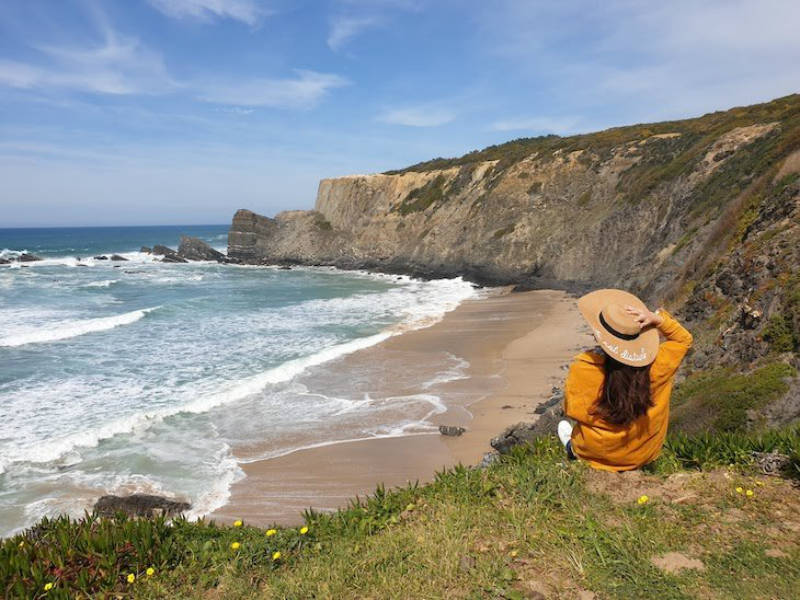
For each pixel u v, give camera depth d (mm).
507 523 3637
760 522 3357
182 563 3658
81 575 3375
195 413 13852
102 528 3863
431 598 2936
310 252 64312
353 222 66062
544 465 4340
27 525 8680
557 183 48156
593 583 2922
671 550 3145
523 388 15625
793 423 8109
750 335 11086
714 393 9727
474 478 4398
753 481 3895
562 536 3383
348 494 9820
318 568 3377
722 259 15391
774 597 2643
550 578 3004
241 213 68062
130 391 15375
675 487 3879
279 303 32812
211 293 37719
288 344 21516
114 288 39812
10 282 41344
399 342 21797
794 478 3887
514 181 50844
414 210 60125
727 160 30797
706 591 2754
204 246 70812
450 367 18078
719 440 4594
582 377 3521
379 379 16734
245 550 3719
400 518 4027
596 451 3861
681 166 35906
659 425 3662
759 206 17656
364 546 3641
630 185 41188
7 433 12320
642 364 3154
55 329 23344
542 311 28875
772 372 9203
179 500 9594
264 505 9477
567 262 39719
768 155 24984
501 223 48531
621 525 3436
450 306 32000
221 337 22688
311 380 16609
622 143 47844
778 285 11375
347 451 11648
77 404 14281
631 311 3141
